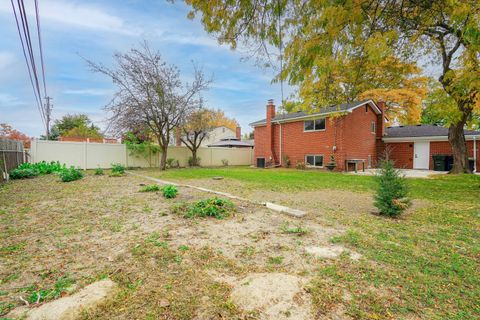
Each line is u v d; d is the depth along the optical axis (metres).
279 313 1.71
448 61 8.24
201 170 14.95
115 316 1.67
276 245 2.93
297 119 16.64
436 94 9.02
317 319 1.65
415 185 8.37
